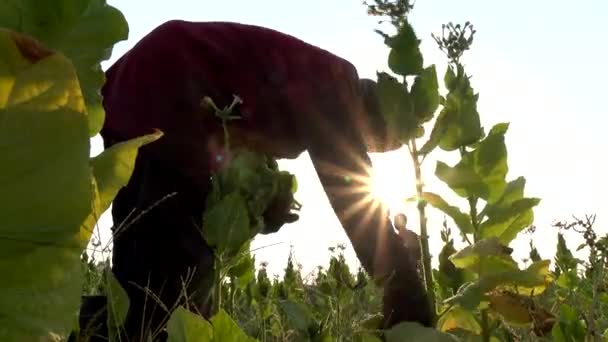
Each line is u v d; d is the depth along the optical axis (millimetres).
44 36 982
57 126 600
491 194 3014
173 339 1193
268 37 2906
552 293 3506
